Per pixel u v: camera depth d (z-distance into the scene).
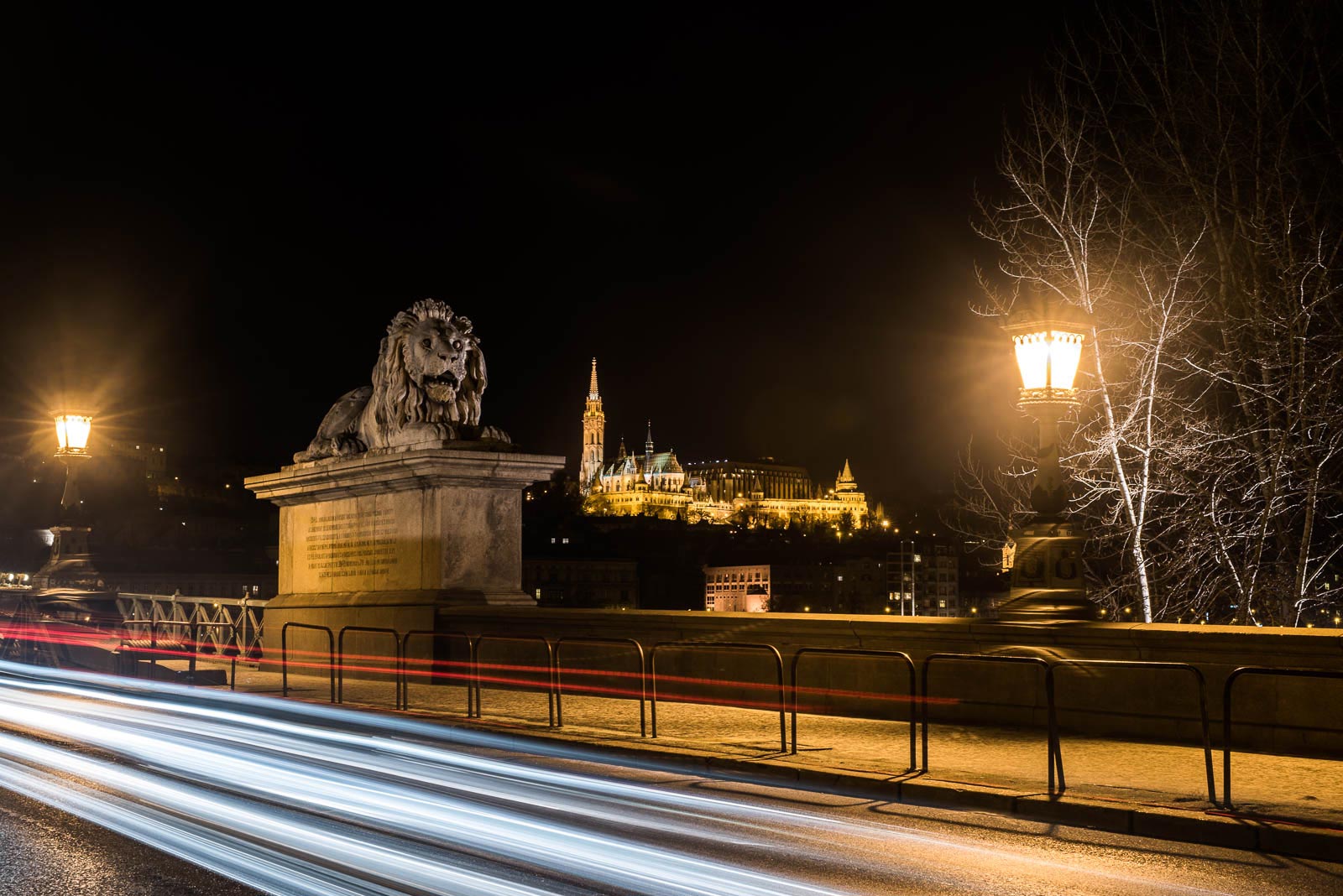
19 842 9.04
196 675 22.36
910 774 11.45
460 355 22.61
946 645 15.24
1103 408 22.91
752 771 12.20
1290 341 20.94
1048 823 9.95
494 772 12.42
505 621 20.53
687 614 18.11
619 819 9.87
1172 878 8.14
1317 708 12.57
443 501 21.73
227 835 9.26
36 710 18.75
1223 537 21.69
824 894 7.59
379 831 9.36
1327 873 8.30
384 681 22.31
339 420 25.19
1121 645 13.81
